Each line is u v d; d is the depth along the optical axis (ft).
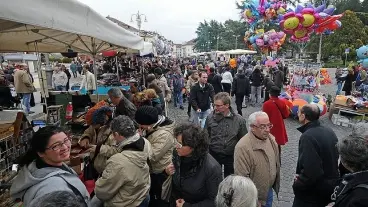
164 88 33.55
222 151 12.51
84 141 11.43
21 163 6.41
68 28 7.56
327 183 9.24
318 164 9.08
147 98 19.15
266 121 9.71
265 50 57.93
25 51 19.40
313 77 37.50
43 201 3.76
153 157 10.09
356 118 31.37
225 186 5.76
